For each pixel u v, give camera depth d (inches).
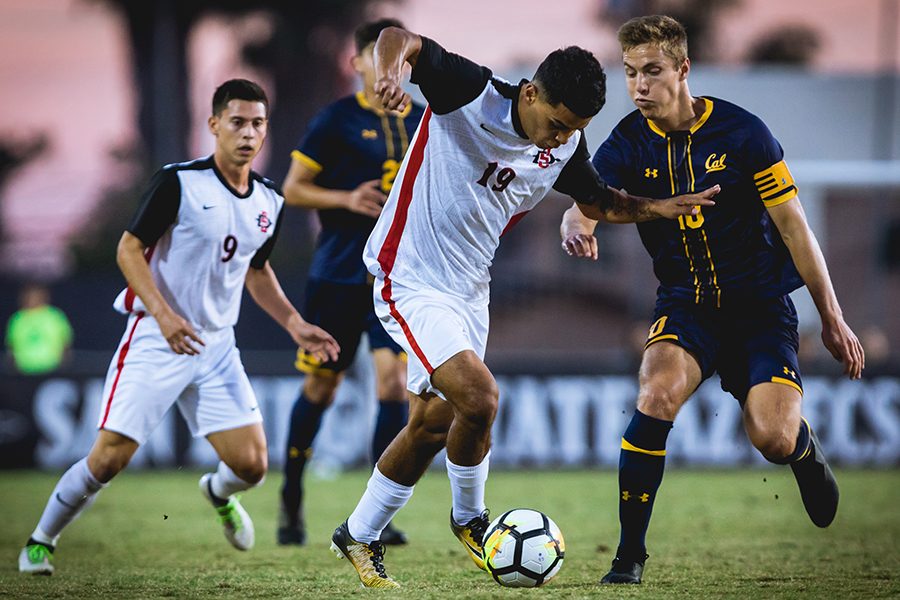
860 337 2123.5
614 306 3166.8
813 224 2310.5
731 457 1860.2
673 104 688.4
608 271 3181.6
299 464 968.9
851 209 3203.7
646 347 708.7
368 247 674.2
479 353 671.8
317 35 4192.9
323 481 1664.6
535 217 3198.8
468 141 629.9
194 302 784.9
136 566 829.8
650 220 689.0
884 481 1617.9
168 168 764.6
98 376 1851.6
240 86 770.2
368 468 1849.2
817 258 681.0
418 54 605.3
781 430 662.5
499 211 653.9
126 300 785.6
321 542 987.9
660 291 731.4
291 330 816.9
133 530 1103.0
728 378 726.5
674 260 716.0
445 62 613.9
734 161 688.4
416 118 1007.6
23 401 1839.3
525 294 3154.5
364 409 1844.2
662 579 704.4
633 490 673.0
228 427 805.2
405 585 684.7
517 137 626.2
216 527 1129.4
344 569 786.8
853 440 1867.6
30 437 1838.1
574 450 1870.1
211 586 701.9
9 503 1386.6
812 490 725.9
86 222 3474.4
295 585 697.6
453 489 679.1
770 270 706.8
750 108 2380.7
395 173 986.7
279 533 973.8
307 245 3169.3
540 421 1868.8
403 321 646.5
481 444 647.8
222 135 771.4
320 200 957.2
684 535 1024.2
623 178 725.3
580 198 682.8
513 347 3152.1
